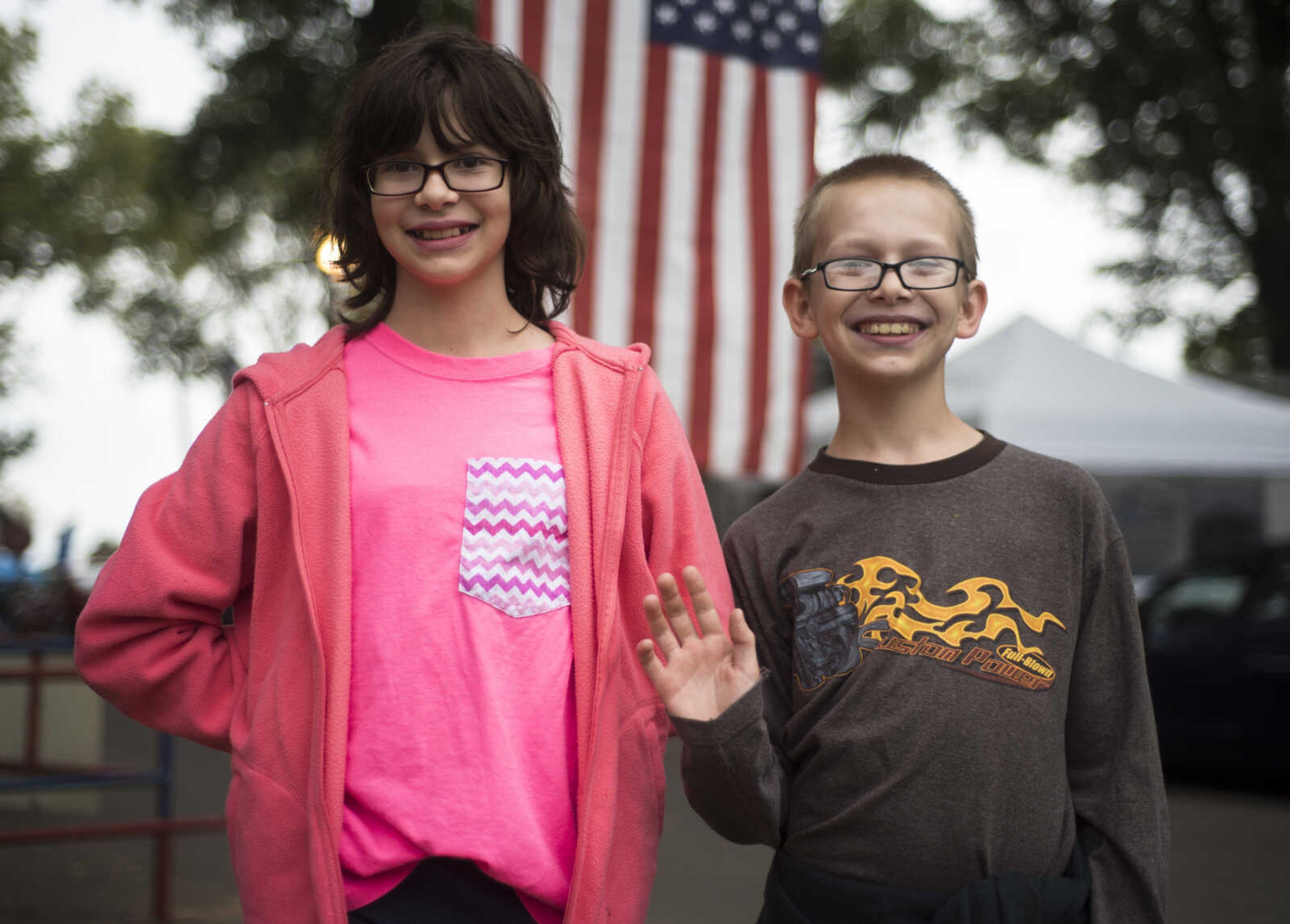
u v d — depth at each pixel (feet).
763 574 6.74
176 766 24.95
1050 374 29.30
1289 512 54.54
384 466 5.99
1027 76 60.95
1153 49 53.78
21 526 47.70
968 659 6.16
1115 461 28.30
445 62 6.22
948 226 6.88
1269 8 53.06
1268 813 22.11
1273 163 53.11
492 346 6.46
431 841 5.55
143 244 81.20
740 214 17.85
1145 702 6.36
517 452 6.09
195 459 6.23
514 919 5.70
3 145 78.18
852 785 6.15
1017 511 6.45
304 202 55.83
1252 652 23.07
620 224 17.31
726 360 17.76
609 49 17.28
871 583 6.39
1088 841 6.33
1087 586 6.45
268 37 49.62
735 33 17.93
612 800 5.88
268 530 6.06
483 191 6.16
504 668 5.81
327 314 7.61
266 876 5.75
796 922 6.22
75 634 6.20
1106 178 60.44
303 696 5.84
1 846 17.52
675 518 6.45
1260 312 62.54
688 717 5.90
